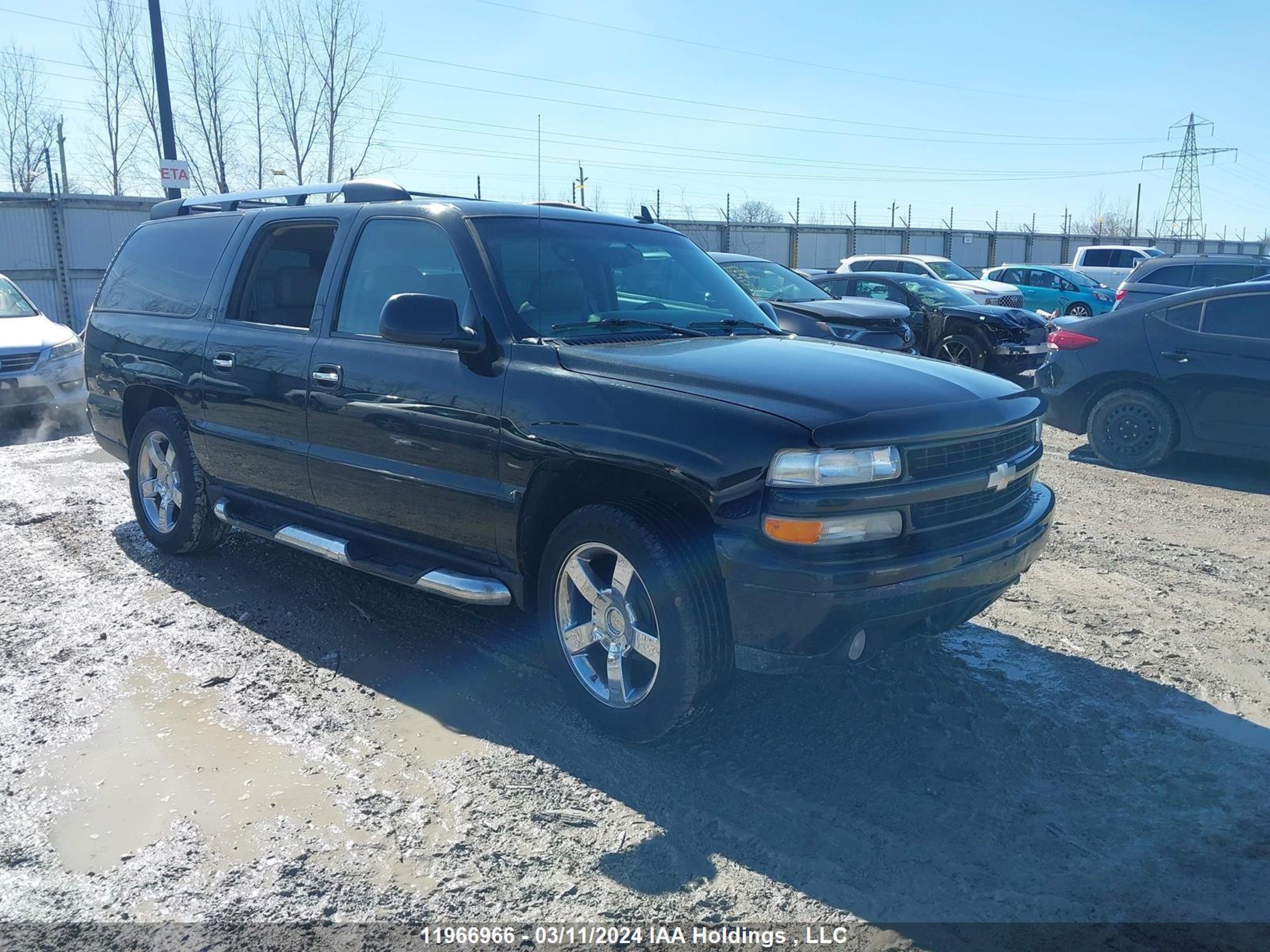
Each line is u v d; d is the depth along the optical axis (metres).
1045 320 14.66
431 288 4.23
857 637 3.26
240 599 5.10
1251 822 3.17
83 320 22.81
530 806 3.24
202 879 2.87
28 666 4.29
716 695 3.45
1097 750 3.62
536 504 3.80
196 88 29.45
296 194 5.21
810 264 37.09
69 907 2.75
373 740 3.67
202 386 5.20
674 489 3.46
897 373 3.69
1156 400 8.23
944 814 3.20
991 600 3.70
